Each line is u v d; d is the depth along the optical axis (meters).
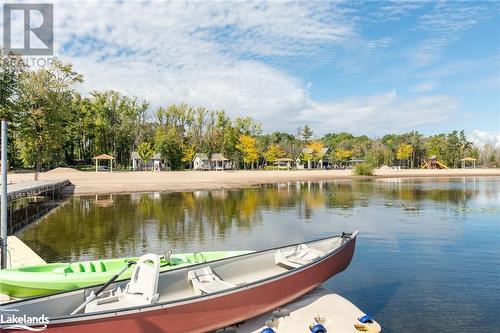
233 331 8.62
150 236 20.52
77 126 92.50
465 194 46.47
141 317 7.09
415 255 16.64
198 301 7.74
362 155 142.12
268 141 136.12
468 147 150.50
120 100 104.12
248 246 18.34
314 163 134.12
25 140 46.38
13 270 10.24
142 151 95.19
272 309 9.40
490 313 10.52
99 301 7.86
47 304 7.53
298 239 19.97
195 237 20.34
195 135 112.38
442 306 11.00
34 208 31.62
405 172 109.75
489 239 19.98
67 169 76.69
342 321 9.19
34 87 46.28
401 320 10.06
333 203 36.34
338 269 11.31
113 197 40.66
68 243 18.77
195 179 67.31
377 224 24.70
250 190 50.97
